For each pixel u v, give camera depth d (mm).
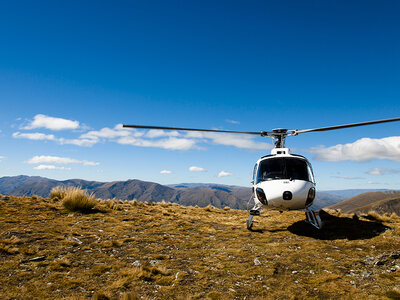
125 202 12906
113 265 4590
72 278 3924
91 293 3506
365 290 3744
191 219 9703
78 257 4859
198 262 4980
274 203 7992
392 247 5691
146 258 5098
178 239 6660
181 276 4242
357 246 5969
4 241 5164
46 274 4000
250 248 6012
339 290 3762
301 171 8422
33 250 4918
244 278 4242
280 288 3869
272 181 8234
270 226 8781
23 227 6500
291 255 5414
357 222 8656
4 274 3869
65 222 7484
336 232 7406
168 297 3510
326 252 5594
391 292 3600
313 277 4277
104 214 9148
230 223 9352
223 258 5242
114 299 3361
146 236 6754
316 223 8023
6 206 8945
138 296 3459
